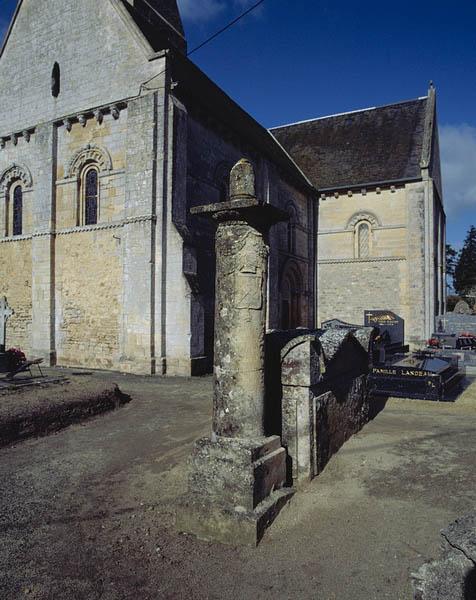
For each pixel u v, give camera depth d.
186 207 15.34
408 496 4.86
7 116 18.36
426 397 10.11
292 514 4.54
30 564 3.96
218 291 4.93
